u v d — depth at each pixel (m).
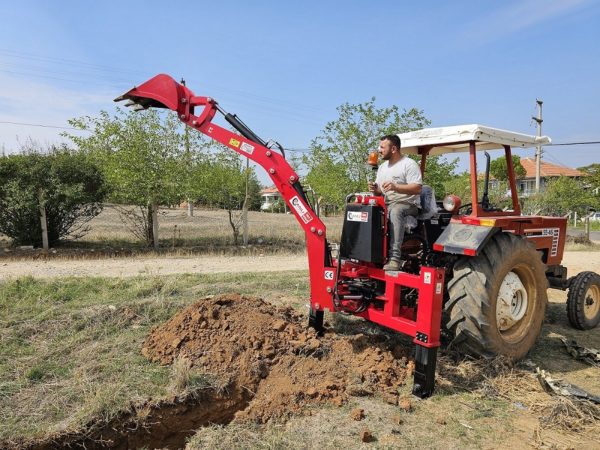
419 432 3.22
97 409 3.36
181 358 4.00
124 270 8.96
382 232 4.18
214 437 3.15
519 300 4.54
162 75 4.74
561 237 5.89
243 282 7.30
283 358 4.17
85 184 11.84
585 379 4.27
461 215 4.63
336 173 13.05
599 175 42.97
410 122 12.69
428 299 3.68
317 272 4.48
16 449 3.03
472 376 4.04
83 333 4.74
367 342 4.54
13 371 3.94
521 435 3.24
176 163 12.52
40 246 11.89
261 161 4.53
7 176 11.18
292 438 3.13
